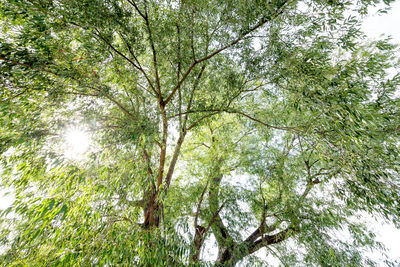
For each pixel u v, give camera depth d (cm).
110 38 398
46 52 331
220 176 775
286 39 413
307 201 571
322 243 507
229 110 539
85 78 363
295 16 368
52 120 350
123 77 433
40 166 323
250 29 436
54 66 337
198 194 669
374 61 400
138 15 486
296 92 352
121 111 472
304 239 527
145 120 402
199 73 554
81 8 332
